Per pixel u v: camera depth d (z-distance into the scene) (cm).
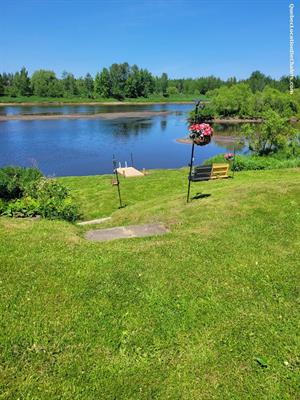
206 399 418
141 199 1656
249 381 441
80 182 2155
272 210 986
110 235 888
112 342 494
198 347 492
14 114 8906
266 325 532
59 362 459
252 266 692
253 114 8800
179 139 5412
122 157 4078
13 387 418
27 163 3694
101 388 427
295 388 432
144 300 581
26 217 1088
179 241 802
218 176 1870
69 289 597
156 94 16138
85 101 13662
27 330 505
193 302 579
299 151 3048
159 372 453
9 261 675
